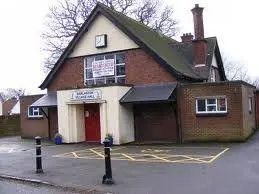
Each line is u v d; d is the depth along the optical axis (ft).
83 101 74.13
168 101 68.44
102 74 79.82
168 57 78.07
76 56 83.35
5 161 54.44
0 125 108.68
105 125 71.67
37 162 44.29
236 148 57.62
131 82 76.13
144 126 74.28
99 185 36.76
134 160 50.47
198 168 42.47
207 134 68.18
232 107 66.28
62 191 35.24
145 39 78.79
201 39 84.79
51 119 87.66
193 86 69.56
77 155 58.29
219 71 98.02
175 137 71.20
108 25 78.84
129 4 128.26
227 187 33.45
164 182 36.63
